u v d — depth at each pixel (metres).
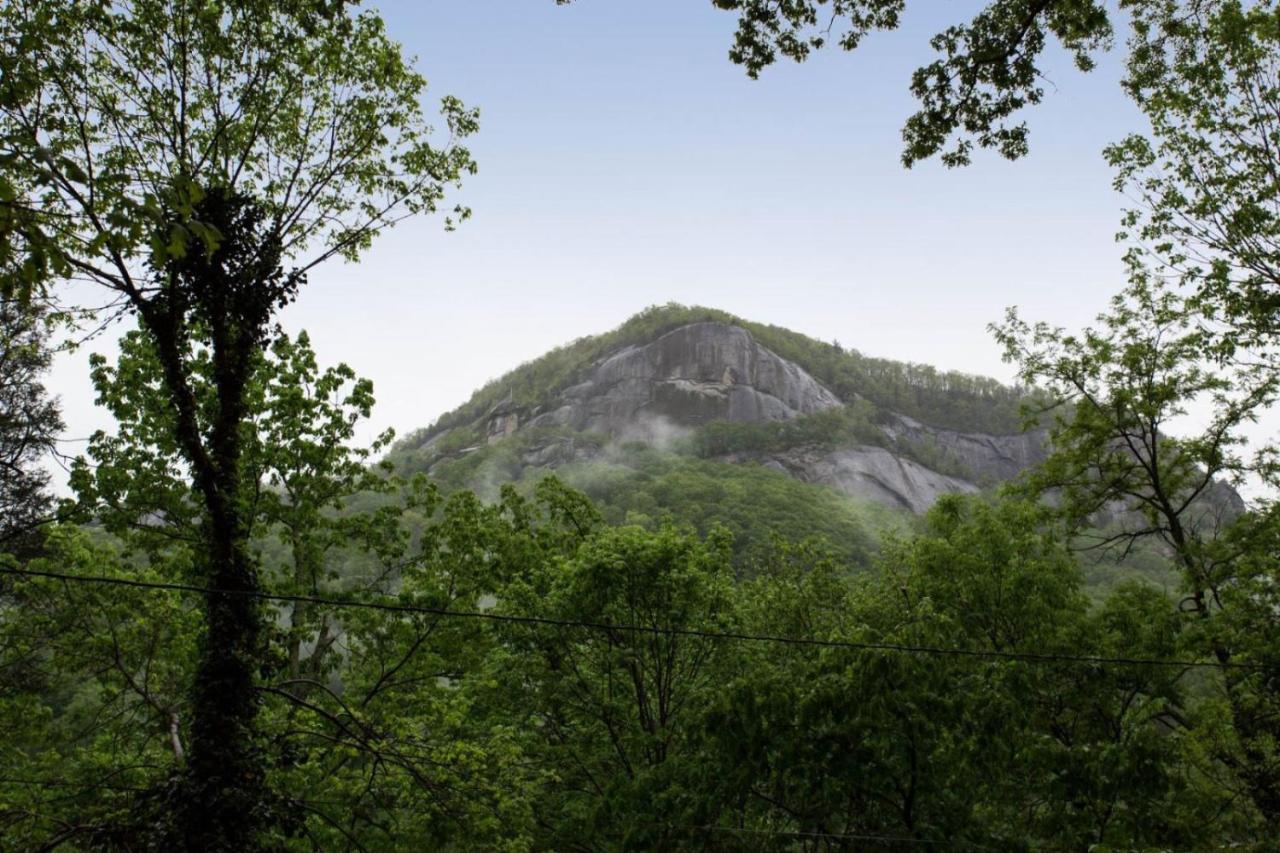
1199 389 21.44
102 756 15.41
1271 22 15.56
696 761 14.53
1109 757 13.20
